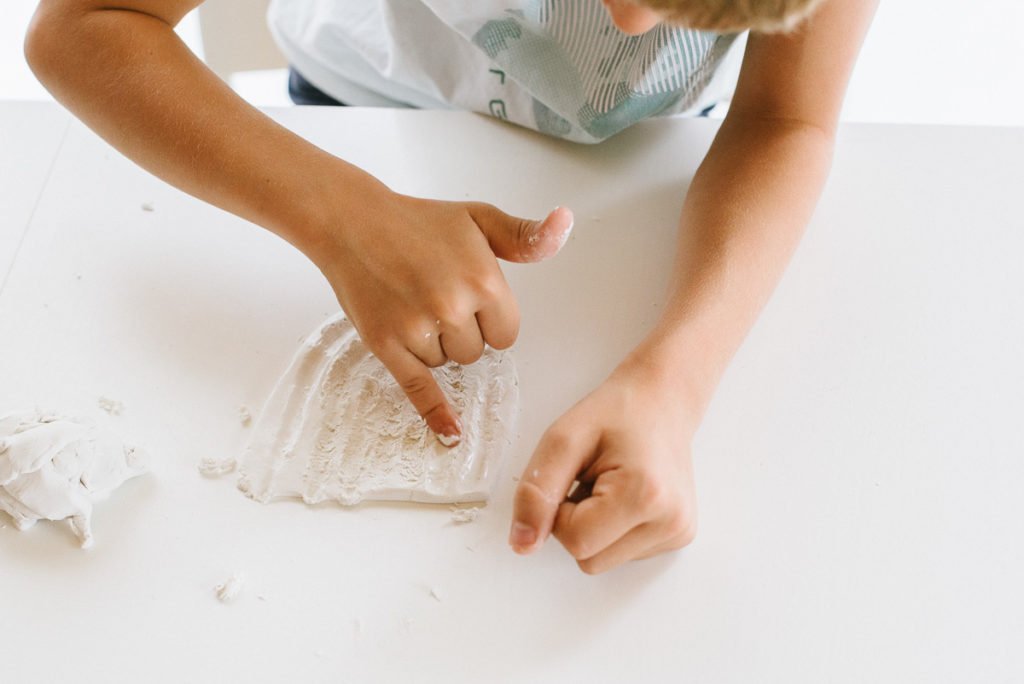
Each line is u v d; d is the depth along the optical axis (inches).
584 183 30.1
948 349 26.4
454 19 29.2
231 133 24.8
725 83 35.5
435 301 23.6
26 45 25.7
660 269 28.0
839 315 27.0
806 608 21.4
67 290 25.9
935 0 58.8
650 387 23.6
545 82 29.8
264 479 22.6
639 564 22.0
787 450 24.0
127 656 19.7
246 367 24.8
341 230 24.4
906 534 22.7
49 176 28.6
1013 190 30.7
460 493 22.7
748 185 27.8
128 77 24.8
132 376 24.2
